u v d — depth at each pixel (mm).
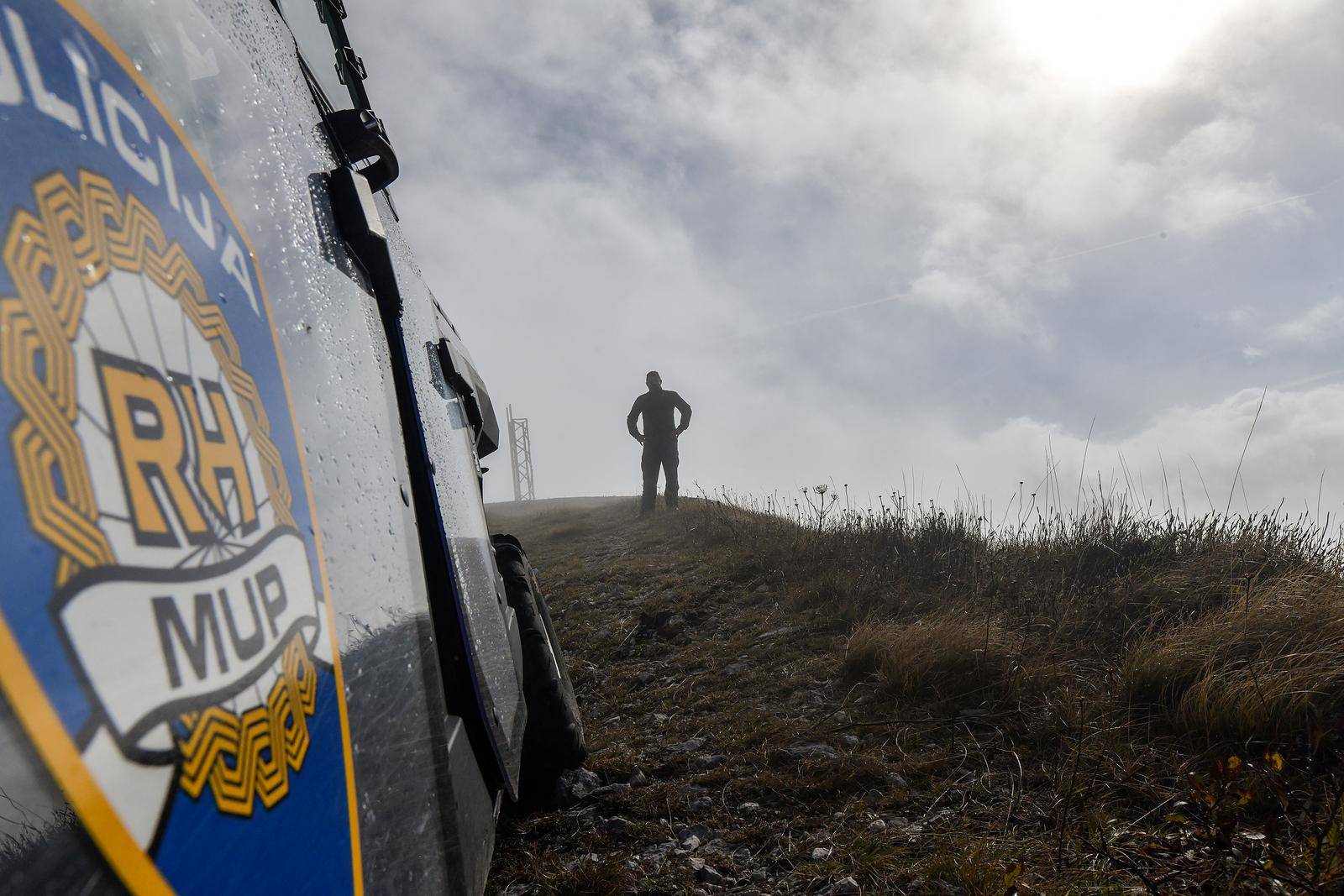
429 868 1033
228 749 660
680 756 3301
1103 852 2078
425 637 1261
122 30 842
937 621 3971
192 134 930
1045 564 4734
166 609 625
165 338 725
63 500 550
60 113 676
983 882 2082
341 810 835
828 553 6008
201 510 707
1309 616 3236
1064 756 2744
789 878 2357
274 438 901
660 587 6652
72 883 475
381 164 1883
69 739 502
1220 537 4531
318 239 1295
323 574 946
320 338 1157
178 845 570
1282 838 2045
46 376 566
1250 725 2635
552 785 2924
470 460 2342
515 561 3297
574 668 4973
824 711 3508
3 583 485
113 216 705
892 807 2645
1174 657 3117
